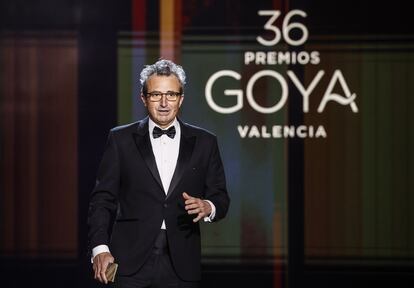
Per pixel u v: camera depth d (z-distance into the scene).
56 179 19.27
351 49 19.17
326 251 19.16
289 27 19.20
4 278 19.30
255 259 19.19
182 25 19.22
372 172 19.16
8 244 19.30
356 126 19.17
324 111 19.19
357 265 19.16
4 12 19.28
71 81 19.27
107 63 19.25
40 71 19.30
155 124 10.78
